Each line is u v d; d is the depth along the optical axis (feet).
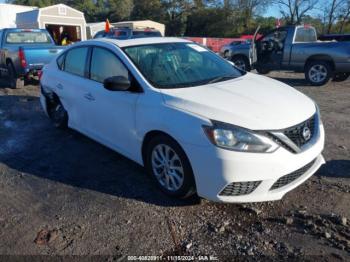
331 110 25.38
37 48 33.01
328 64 36.55
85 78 16.80
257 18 191.52
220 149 10.66
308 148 11.53
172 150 12.06
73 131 20.40
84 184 14.08
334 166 15.14
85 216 11.90
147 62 14.30
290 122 11.20
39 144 18.63
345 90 34.53
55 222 11.64
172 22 198.49
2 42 36.60
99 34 63.46
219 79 14.32
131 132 13.73
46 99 20.58
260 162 10.60
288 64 39.45
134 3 210.79
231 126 10.71
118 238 10.73
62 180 14.51
